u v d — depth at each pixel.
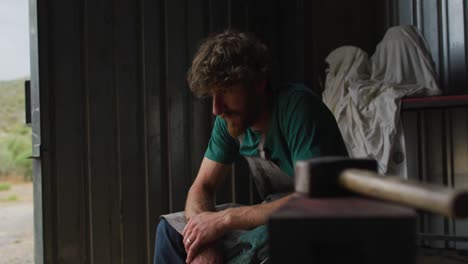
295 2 3.92
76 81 2.60
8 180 10.05
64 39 2.55
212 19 3.35
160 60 3.01
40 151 2.45
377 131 3.03
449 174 3.74
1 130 10.90
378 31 4.20
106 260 2.71
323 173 0.79
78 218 2.60
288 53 3.94
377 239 0.63
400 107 3.02
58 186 2.52
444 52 3.78
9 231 5.82
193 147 3.19
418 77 3.32
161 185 3.00
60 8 2.54
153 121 2.96
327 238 0.64
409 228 0.62
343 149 1.66
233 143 1.97
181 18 3.13
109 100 2.74
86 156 2.64
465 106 2.91
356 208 0.69
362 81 3.32
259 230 1.57
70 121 2.57
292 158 1.64
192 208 1.85
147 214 2.92
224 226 1.58
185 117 3.14
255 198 3.58
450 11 3.73
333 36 4.19
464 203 0.56
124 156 2.81
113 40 2.77
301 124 1.59
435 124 3.79
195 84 1.63
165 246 1.75
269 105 1.69
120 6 2.80
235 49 1.58
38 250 2.48
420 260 3.45
